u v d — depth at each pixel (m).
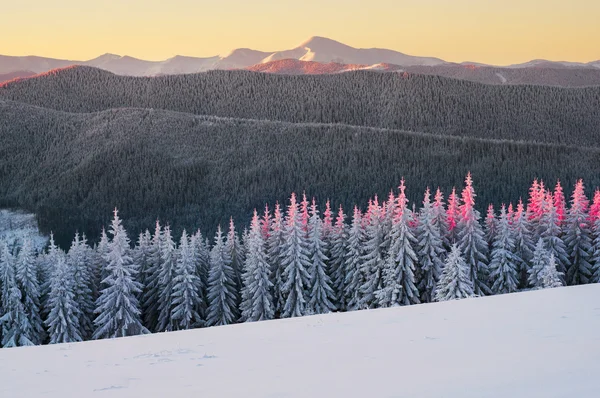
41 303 58.41
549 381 9.62
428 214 57.88
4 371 13.70
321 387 10.58
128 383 11.88
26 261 54.88
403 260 56.62
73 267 56.88
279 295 60.94
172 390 11.05
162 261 61.03
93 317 57.84
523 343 13.61
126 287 53.09
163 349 15.80
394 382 10.56
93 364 14.16
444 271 50.66
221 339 17.09
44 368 13.91
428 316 19.22
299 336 16.89
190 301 57.28
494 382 9.87
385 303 55.91
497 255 58.56
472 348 13.41
